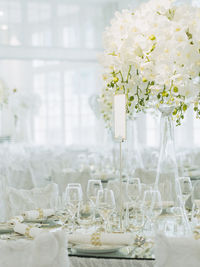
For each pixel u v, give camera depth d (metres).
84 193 3.38
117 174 4.10
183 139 8.69
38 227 2.13
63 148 7.44
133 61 1.93
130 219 2.25
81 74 11.43
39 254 1.46
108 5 10.30
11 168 4.87
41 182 5.11
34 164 5.11
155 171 3.57
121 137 2.00
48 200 2.87
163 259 1.43
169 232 1.88
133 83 1.98
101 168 5.07
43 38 10.16
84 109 11.41
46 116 11.86
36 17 10.09
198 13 1.91
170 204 1.90
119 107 2.00
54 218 2.33
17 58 9.59
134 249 1.77
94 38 10.35
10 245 1.48
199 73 1.83
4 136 10.61
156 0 2.03
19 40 9.98
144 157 5.73
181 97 1.90
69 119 11.59
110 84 2.08
